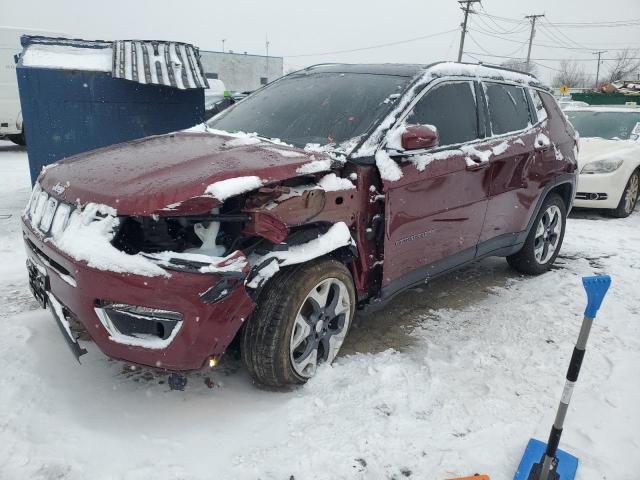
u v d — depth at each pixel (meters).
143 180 2.58
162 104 7.11
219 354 2.60
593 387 3.17
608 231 6.86
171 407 2.78
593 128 8.99
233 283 2.50
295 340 2.89
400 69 3.86
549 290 4.70
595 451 2.60
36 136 6.62
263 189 2.65
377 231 3.28
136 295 2.39
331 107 3.67
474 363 3.38
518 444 2.63
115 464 2.36
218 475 2.33
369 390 3.00
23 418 2.60
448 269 3.96
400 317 4.06
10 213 6.93
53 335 3.40
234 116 4.11
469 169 3.75
